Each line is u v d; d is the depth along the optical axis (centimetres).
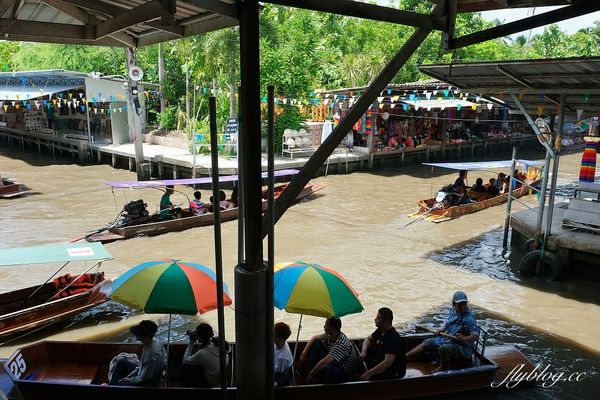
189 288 600
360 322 904
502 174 1947
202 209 1512
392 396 632
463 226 1534
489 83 1095
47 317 825
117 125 2617
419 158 2791
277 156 2261
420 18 531
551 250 1116
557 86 1014
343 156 2348
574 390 711
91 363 689
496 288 1068
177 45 2462
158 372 596
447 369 680
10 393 620
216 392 586
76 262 1163
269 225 469
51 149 2867
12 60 3344
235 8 416
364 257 1243
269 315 473
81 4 597
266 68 2234
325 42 2902
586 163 1133
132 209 1419
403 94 2197
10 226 1457
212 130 446
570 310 971
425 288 1062
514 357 768
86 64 2972
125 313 930
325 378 620
